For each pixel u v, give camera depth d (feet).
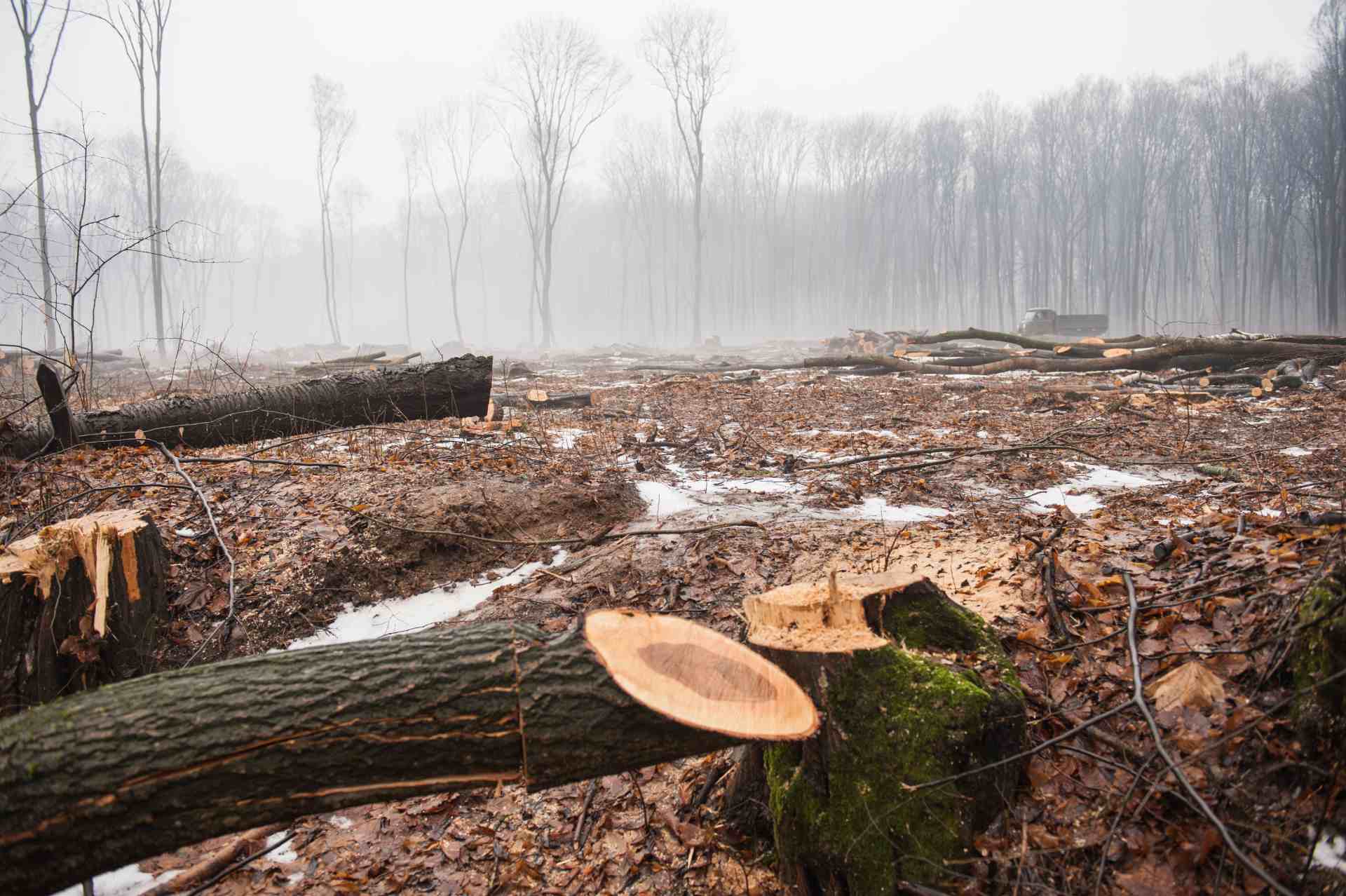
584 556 19.19
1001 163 195.62
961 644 10.46
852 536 18.61
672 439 31.60
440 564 18.90
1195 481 22.26
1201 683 9.55
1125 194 180.55
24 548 13.85
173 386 43.55
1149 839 8.48
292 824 12.34
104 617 14.05
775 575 17.03
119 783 7.43
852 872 9.00
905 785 8.80
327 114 164.55
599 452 27.99
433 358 142.10
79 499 19.65
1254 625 10.23
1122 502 20.66
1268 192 163.84
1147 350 50.11
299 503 20.39
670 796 11.85
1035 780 9.41
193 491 20.54
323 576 17.67
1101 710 10.07
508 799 12.37
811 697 9.43
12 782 7.23
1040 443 28.55
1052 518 17.65
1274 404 37.32
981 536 17.56
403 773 8.24
